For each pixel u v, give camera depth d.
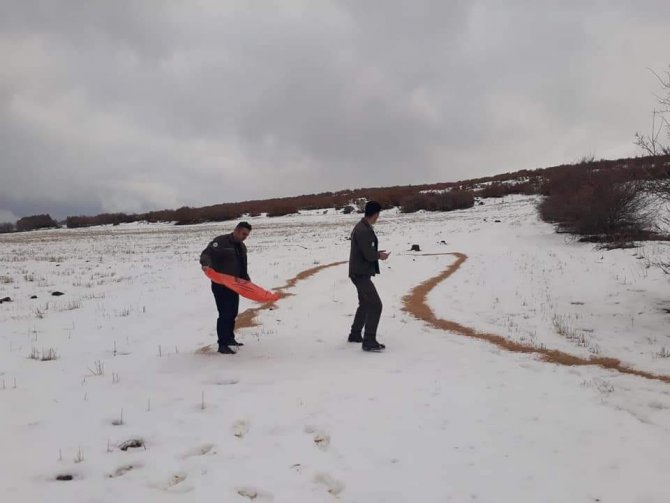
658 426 4.89
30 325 9.54
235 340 8.09
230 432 4.79
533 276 15.34
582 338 8.55
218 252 7.41
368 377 6.38
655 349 7.87
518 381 6.23
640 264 15.23
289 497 3.76
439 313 10.80
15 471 3.91
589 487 3.87
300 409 5.34
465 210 53.53
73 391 5.74
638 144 9.13
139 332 8.98
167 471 4.05
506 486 3.90
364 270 7.62
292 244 29.72
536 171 83.75
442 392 5.84
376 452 4.43
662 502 3.65
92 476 3.93
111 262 22.53
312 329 9.17
